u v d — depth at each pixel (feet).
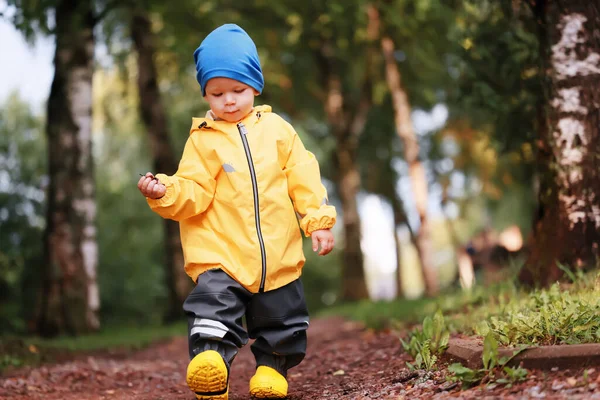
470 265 42.52
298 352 12.24
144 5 43.27
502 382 9.80
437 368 12.07
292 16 52.34
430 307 22.49
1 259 56.80
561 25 17.24
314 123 75.51
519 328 11.40
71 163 36.88
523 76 21.71
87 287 36.76
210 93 12.23
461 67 23.54
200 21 47.29
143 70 48.73
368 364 15.40
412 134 58.85
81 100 37.19
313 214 12.03
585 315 11.56
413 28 51.13
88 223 37.14
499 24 22.06
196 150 12.17
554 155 17.29
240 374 17.44
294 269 11.97
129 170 82.69
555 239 17.17
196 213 11.88
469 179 74.54
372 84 63.10
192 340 11.41
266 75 57.98
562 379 9.59
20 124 61.41
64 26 35.81
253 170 11.88
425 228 59.47
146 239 79.20
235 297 11.51
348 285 62.69
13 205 59.16
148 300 75.31
